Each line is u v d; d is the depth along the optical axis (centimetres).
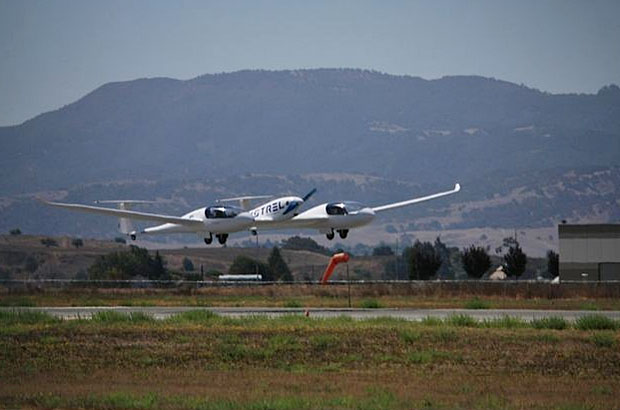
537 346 10869
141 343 11300
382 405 7662
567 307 17000
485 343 11062
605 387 8650
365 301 18200
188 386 8688
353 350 10706
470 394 8225
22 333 12175
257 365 9981
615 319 14238
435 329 12044
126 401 7838
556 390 8469
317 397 8019
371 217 19012
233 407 7538
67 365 9988
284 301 19288
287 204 19238
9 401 7962
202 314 14212
